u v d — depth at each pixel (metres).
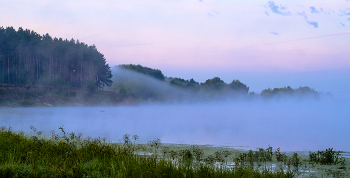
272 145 19.06
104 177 7.66
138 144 17.39
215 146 17.91
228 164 11.62
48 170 8.01
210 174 8.06
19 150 10.52
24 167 8.05
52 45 95.50
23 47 85.69
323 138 23.70
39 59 90.94
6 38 82.12
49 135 20.22
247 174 8.41
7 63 82.50
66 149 11.06
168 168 8.15
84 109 78.50
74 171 7.77
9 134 14.13
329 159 12.41
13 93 76.69
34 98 79.56
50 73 94.31
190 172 8.13
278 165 11.55
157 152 14.21
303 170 10.45
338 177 9.17
